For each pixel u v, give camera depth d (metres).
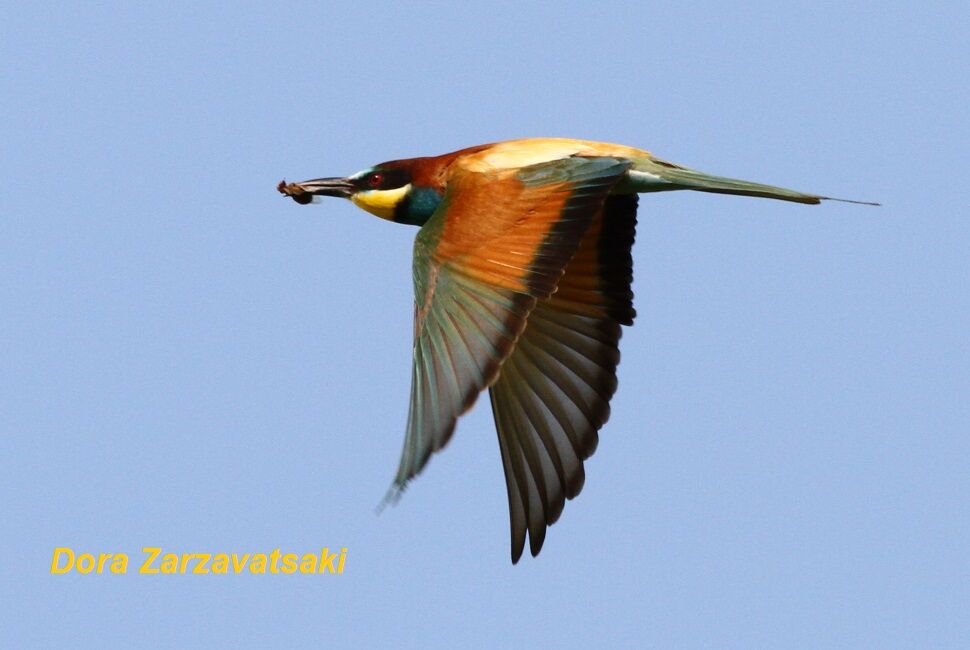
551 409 13.16
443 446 11.24
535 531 12.85
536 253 12.10
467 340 11.66
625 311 13.48
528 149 13.07
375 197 13.65
